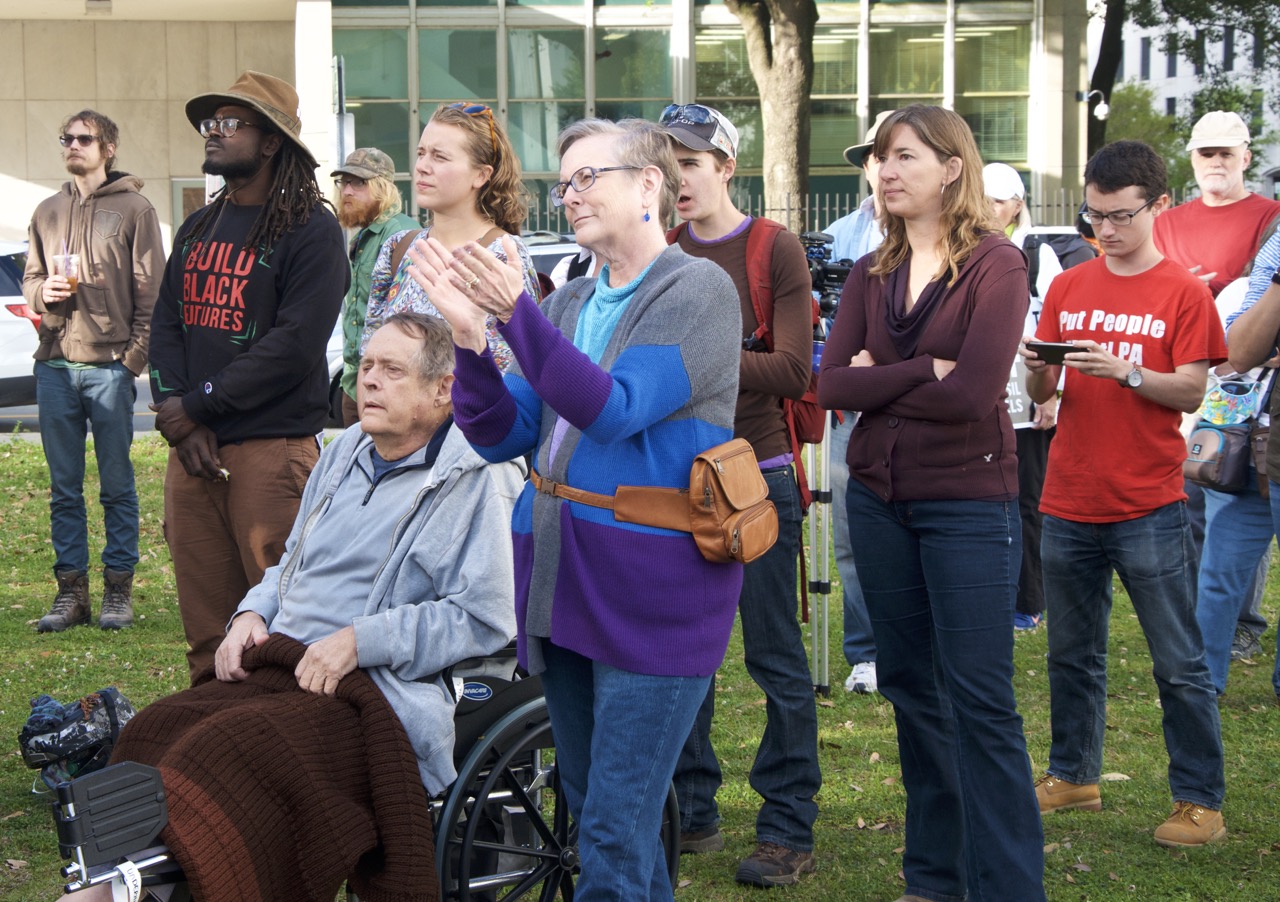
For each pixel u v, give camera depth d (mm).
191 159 24531
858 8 24609
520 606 2949
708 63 24625
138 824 2754
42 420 6879
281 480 4594
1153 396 4117
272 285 4574
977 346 3369
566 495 2852
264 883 2949
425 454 3531
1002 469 3488
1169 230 6570
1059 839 4340
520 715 3344
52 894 3953
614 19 24531
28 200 24266
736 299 2883
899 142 3488
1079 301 4398
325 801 3037
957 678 3467
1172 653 4258
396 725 3227
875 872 4129
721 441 2889
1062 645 4492
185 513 4684
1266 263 4832
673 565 2807
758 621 4074
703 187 4129
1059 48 24609
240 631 3562
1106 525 4301
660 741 2830
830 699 5770
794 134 20641
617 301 2904
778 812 4098
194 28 24281
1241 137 6305
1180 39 34406
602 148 2865
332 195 20766
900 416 3521
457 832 3414
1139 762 5004
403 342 3502
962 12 24719
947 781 3727
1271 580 8008
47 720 4387
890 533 3621
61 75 24125
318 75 20891
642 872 2826
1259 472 5129
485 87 24656
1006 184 5930
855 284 3744
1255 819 4473
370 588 3514
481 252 2646
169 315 4754
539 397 2992
